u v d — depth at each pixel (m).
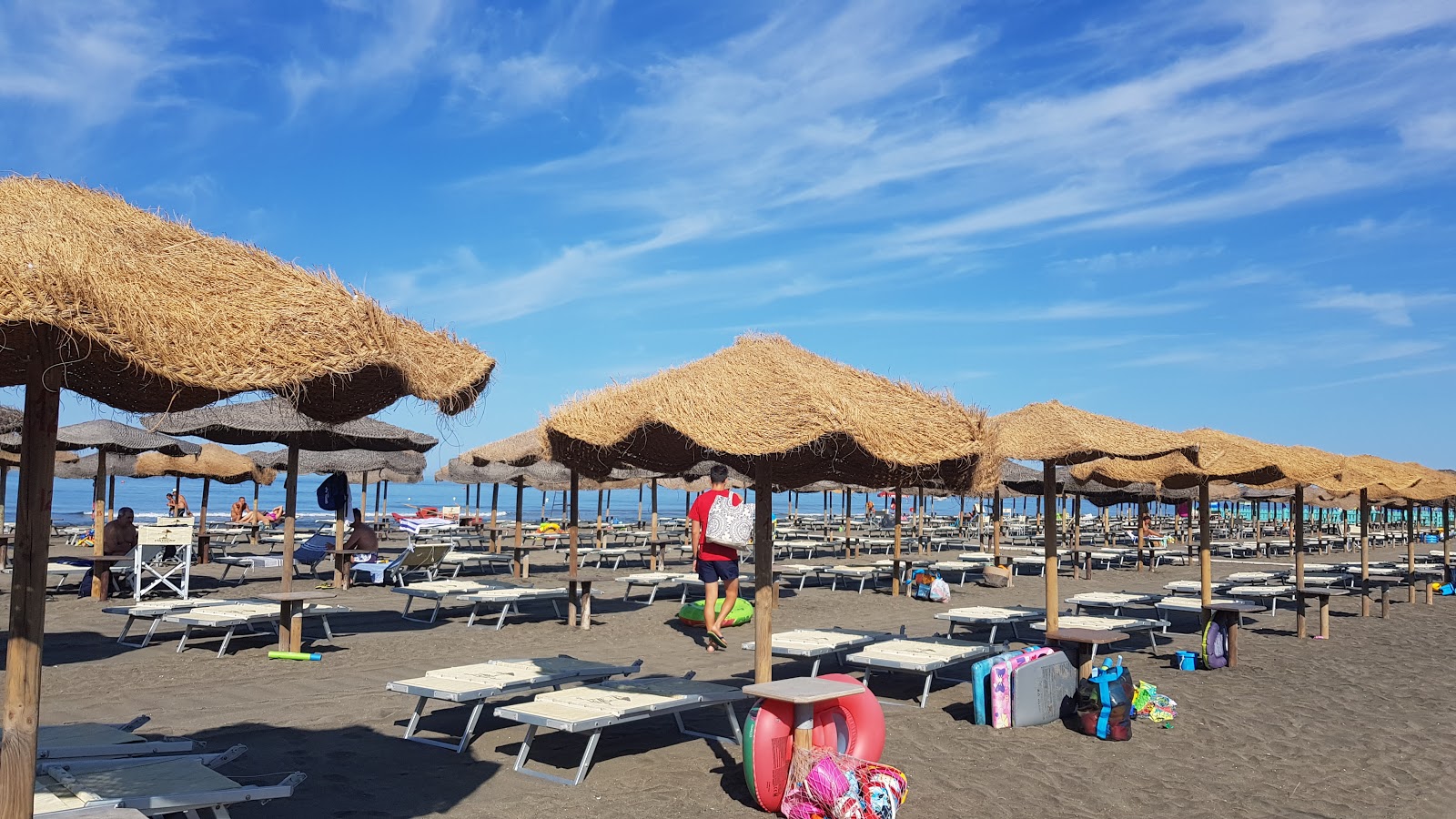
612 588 16.03
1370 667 9.88
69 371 3.61
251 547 22.69
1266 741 6.69
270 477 21.78
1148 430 9.08
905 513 47.09
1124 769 5.90
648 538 27.36
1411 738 6.87
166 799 3.74
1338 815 5.15
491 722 6.72
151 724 6.41
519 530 17.88
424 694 5.77
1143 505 23.22
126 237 3.35
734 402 5.64
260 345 3.10
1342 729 7.09
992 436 5.61
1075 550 20.16
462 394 4.33
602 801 5.02
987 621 9.84
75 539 23.80
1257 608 9.56
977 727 6.91
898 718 7.18
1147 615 14.00
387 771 5.46
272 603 10.52
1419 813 5.23
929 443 5.39
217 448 19.41
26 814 3.06
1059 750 6.31
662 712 5.59
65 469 22.28
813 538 28.77
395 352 3.53
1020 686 6.93
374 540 16.14
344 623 11.44
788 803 4.74
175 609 9.73
